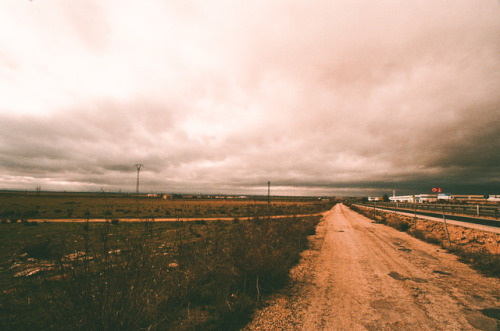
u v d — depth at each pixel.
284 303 4.52
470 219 16.03
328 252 9.39
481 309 4.20
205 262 5.93
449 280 5.85
